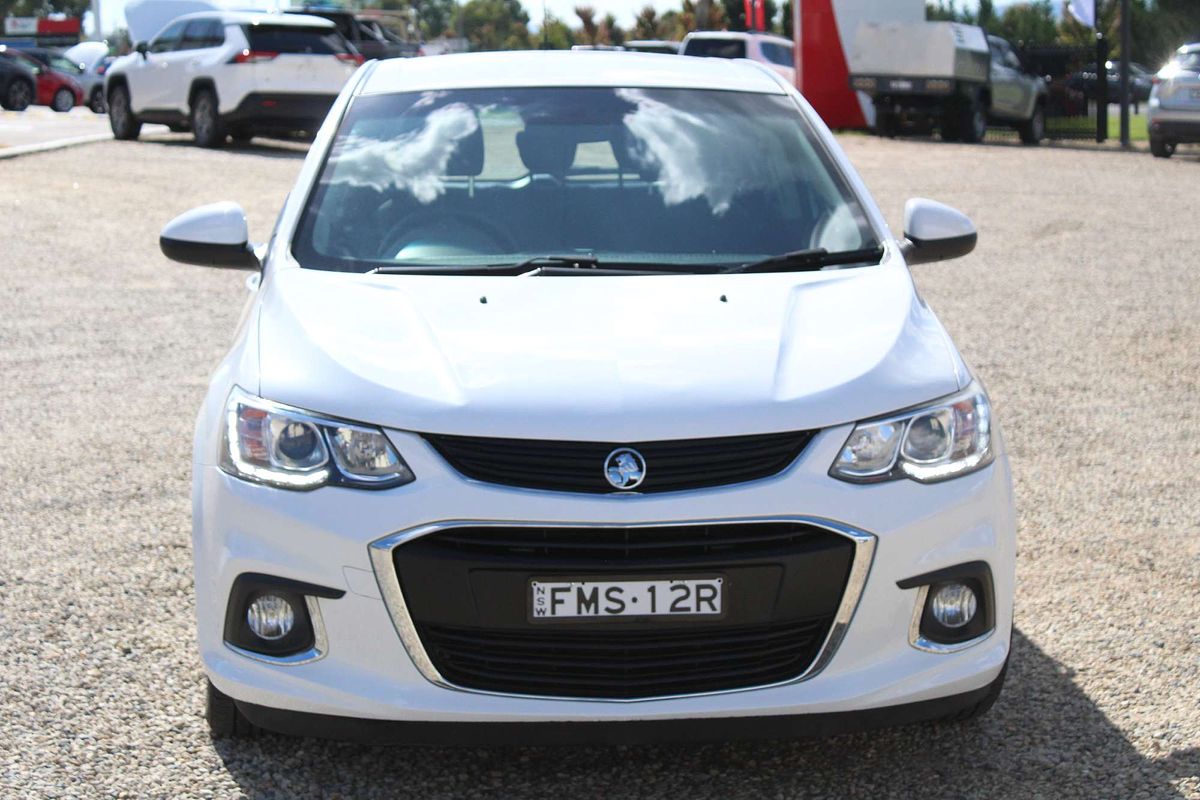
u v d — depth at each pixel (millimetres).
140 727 3598
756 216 4098
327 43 19562
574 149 4273
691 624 2986
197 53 19719
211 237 4055
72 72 33250
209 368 7656
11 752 3455
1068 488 5695
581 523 2941
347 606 3002
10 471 5820
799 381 3160
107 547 4945
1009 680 3916
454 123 4371
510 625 2975
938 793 3281
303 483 3049
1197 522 5273
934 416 3184
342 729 3066
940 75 23219
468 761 3445
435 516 2957
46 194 14023
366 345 3285
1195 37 46312
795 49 26781
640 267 3857
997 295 9984
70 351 8016
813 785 3328
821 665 3055
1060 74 26281
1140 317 9203
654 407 3045
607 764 3436
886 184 16562
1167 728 3604
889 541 3045
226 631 3143
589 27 48000
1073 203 15023
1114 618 4355
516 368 3164
